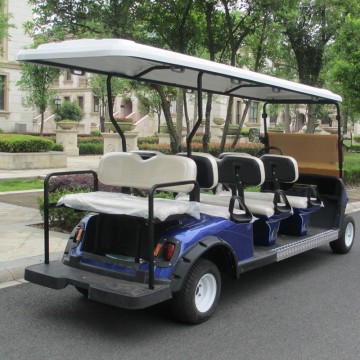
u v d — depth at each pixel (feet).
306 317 15.16
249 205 17.71
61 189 25.96
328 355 12.61
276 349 12.88
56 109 98.89
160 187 13.20
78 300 16.17
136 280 13.38
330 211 22.34
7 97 103.50
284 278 19.24
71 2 27.96
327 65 49.78
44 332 13.64
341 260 22.07
